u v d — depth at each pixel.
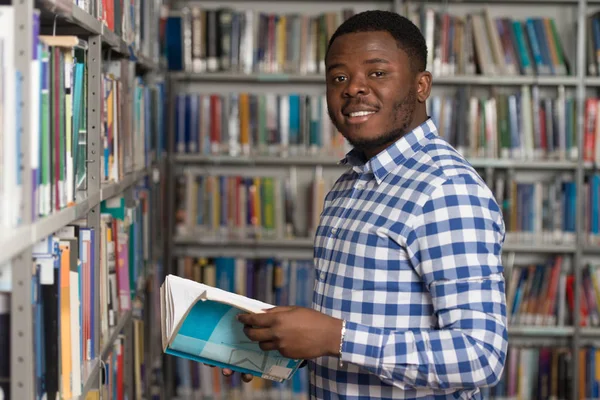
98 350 1.64
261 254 3.87
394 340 1.18
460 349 1.16
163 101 3.24
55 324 1.23
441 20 3.58
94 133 1.65
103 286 1.78
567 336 3.79
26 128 1.05
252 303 1.23
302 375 3.67
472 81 3.54
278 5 3.78
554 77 3.54
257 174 3.84
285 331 1.17
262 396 3.68
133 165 2.30
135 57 2.25
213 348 1.33
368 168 1.41
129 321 2.16
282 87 3.81
